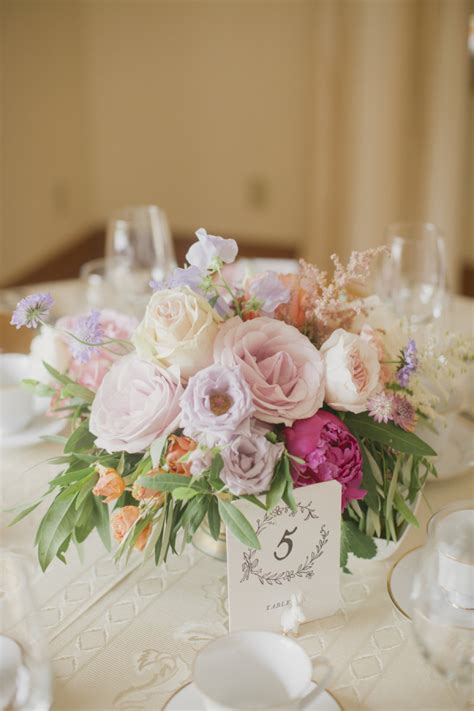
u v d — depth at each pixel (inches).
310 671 25.4
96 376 37.9
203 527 37.1
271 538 31.6
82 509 32.7
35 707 26.2
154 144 181.0
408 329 36.5
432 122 130.9
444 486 42.9
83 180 184.7
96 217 191.2
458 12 123.6
